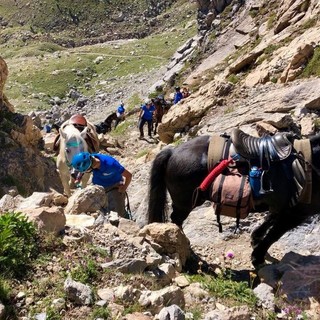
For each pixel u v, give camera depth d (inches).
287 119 462.3
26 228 221.3
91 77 3882.9
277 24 999.0
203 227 346.3
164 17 6466.5
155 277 226.4
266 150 253.3
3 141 498.9
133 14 6904.5
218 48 1512.1
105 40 6407.5
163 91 1681.8
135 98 2222.0
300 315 212.8
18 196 292.0
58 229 240.5
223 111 636.1
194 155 269.9
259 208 268.1
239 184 253.3
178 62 2294.5
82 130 422.9
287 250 310.7
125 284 215.0
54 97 3417.8
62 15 7012.8
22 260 212.8
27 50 5236.2
